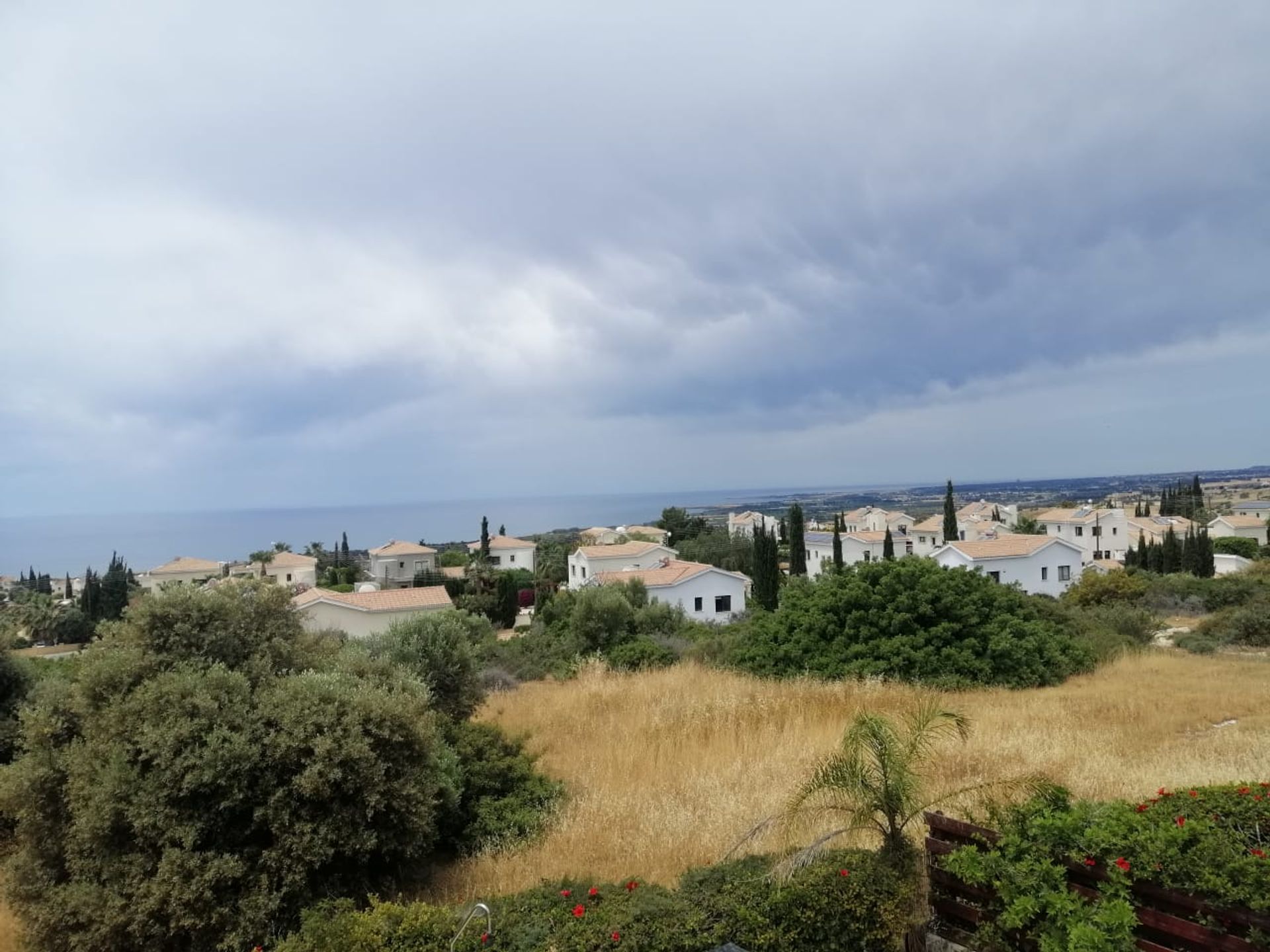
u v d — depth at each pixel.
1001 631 17.50
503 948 4.51
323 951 4.67
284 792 6.70
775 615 20.38
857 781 5.32
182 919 6.09
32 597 62.88
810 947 4.58
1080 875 4.38
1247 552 71.38
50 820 7.20
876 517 100.12
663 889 5.16
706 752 11.17
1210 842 3.96
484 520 88.81
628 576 47.84
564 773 10.62
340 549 109.44
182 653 7.95
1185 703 13.34
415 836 7.23
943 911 4.98
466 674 12.62
